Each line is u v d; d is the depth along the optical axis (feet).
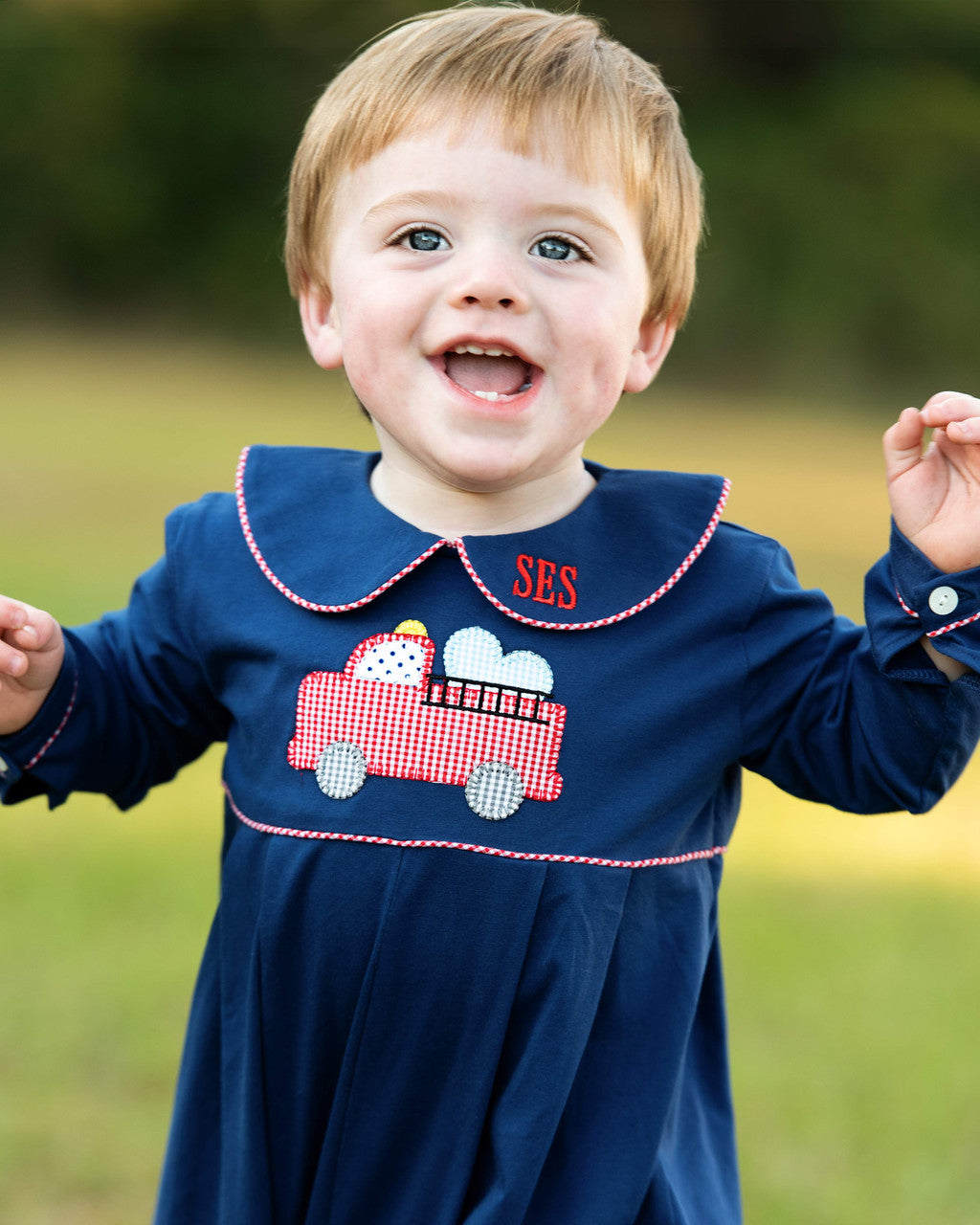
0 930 11.21
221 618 4.91
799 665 4.78
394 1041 4.48
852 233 70.69
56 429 40.24
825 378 69.56
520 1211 4.33
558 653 4.61
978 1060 9.91
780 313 69.72
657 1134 4.52
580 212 4.65
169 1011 10.02
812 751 4.77
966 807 16.61
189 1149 4.89
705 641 4.72
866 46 72.69
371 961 4.46
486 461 4.58
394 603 4.68
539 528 4.79
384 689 4.57
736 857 14.35
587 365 4.65
